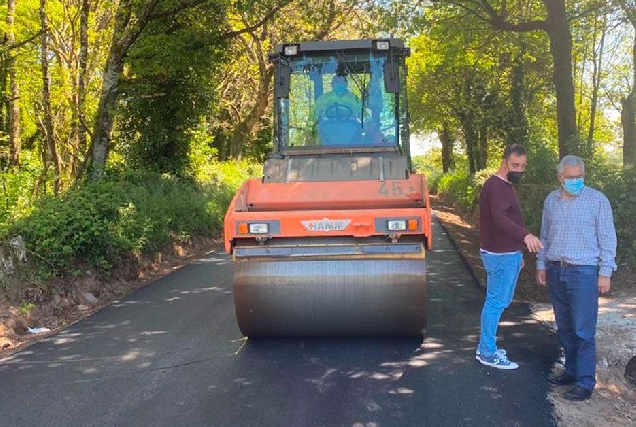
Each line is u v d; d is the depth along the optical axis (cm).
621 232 846
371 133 716
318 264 586
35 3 1391
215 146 3162
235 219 578
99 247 937
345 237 573
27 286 785
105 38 1399
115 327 707
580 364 474
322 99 722
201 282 980
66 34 1291
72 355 602
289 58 730
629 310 672
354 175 630
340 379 516
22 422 444
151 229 1117
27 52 1355
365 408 454
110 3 1323
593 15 1479
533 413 441
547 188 1137
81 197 999
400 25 1563
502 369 530
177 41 1429
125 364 571
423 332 647
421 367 540
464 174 3109
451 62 1739
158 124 1745
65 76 1220
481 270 1033
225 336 657
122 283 973
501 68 2202
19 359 592
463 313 729
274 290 590
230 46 1683
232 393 491
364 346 605
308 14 1575
